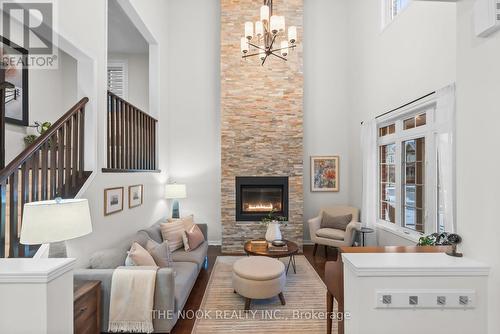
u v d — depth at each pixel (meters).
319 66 5.33
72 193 2.37
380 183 4.24
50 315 1.24
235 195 4.94
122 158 3.29
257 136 4.97
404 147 3.60
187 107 5.33
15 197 1.83
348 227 4.20
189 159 5.31
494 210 1.21
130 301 2.12
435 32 2.78
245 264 2.96
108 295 2.13
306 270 3.86
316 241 4.56
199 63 5.33
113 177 3.02
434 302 1.26
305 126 5.33
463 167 1.38
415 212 3.38
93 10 2.71
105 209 2.84
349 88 5.18
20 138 3.36
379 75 4.00
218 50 5.34
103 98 2.85
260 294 2.66
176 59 5.34
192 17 5.33
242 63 4.98
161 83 4.86
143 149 4.01
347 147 5.29
